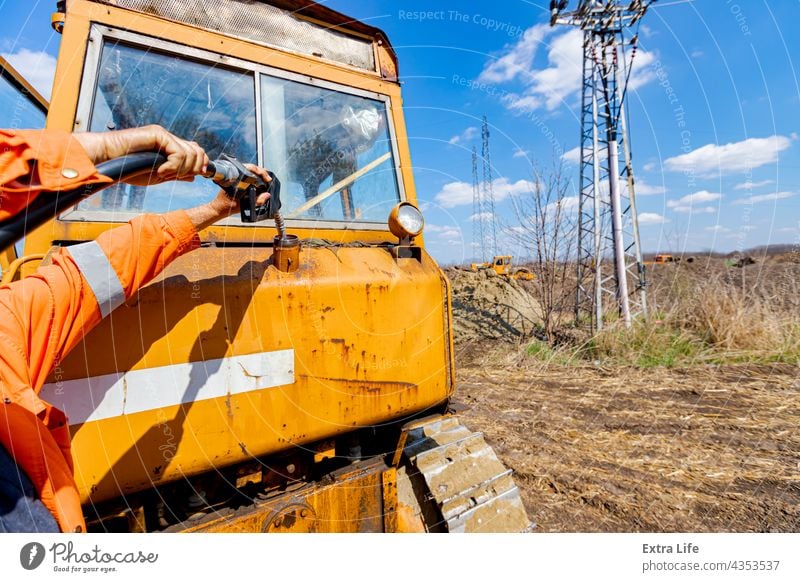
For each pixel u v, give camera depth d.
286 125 1.81
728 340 6.51
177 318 1.16
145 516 1.26
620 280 8.16
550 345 7.74
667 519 2.78
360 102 2.09
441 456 2.04
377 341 1.55
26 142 0.67
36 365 0.79
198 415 1.18
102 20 1.40
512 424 4.47
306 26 1.93
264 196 1.22
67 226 1.28
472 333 9.24
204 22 1.64
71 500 0.81
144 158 0.82
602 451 3.78
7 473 0.74
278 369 1.32
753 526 2.68
